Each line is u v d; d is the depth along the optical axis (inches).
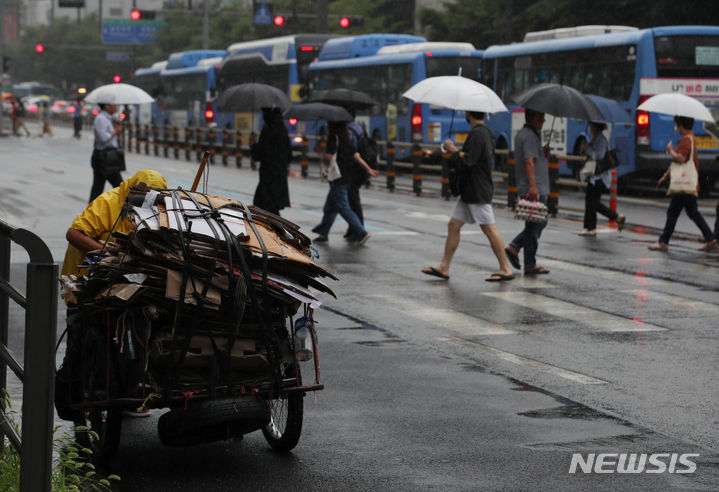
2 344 477.1
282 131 1465.3
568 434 620.1
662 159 2361.0
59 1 5388.8
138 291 512.1
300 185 2741.1
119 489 520.7
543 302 1077.8
